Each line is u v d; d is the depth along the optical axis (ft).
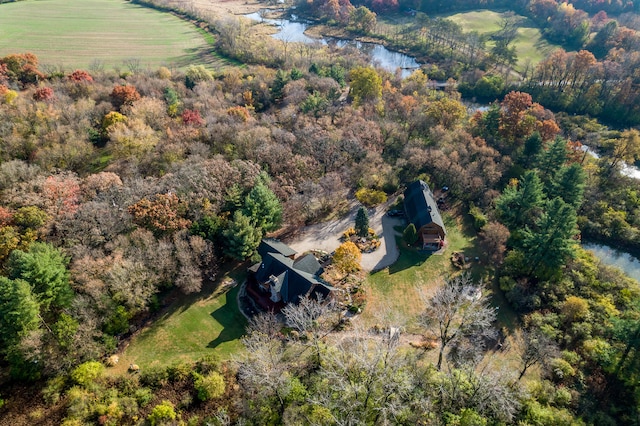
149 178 250.98
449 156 315.17
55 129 293.02
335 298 219.82
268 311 211.00
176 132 297.53
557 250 231.09
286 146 294.87
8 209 210.38
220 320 206.59
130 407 157.28
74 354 168.14
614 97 457.27
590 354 193.67
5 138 270.67
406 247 267.39
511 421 155.53
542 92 493.36
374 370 150.61
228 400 165.89
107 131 309.63
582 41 599.98
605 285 235.61
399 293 232.12
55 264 181.98
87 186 237.04
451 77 554.05
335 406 148.46
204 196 234.58
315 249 257.96
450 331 206.49
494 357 198.29
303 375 174.60
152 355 183.62
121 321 187.32
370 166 307.17
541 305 226.58
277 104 426.10
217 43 563.89
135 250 201.98
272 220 250.78
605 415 168.96
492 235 256.32
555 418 157.69
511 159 339.16
